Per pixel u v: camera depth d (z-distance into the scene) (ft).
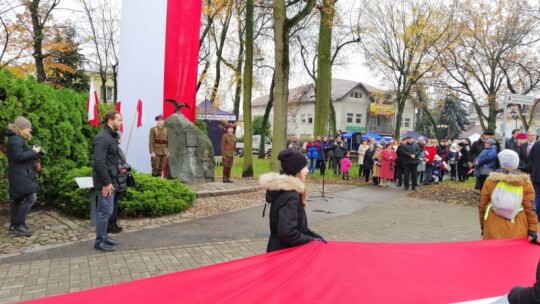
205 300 7.34
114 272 16.61
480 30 90.79
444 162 57.93
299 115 199.21
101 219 19.26
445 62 99.35
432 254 10.49
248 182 46.62
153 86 41.47
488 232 16.01
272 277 8.25
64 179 27.48
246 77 54.49
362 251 10.14
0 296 14.06
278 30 44.47
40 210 28.04
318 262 9.09
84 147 33.60
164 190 28.19
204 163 41.16
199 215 28.17
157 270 16.94
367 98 195.31
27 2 52.39
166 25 42.06
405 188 47.14
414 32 99.66
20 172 21.47
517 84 99.09
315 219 29.17
